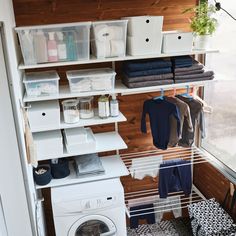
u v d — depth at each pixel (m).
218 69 2.77
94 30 2.23
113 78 2.41
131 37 2.32
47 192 2.96
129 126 2.98
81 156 2.78
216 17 2.69
